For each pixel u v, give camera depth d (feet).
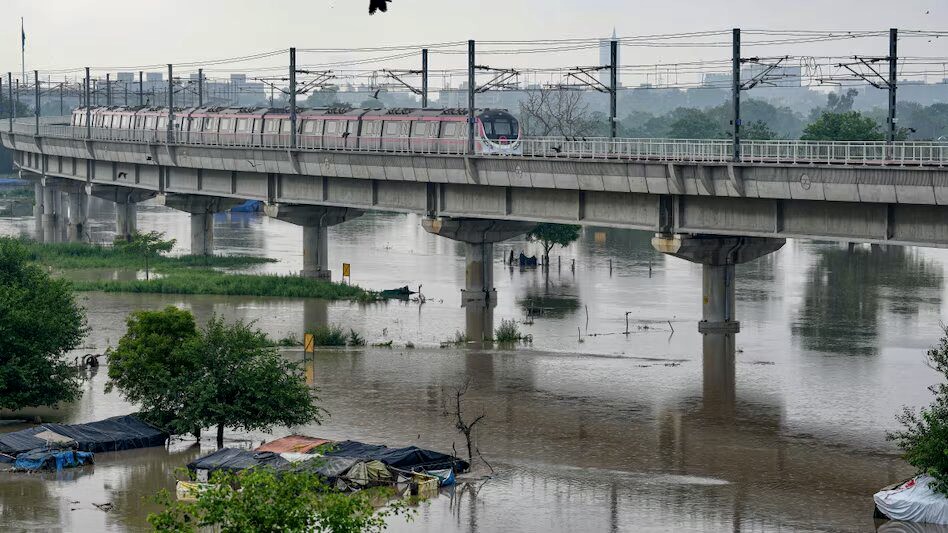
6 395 485.97
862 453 448.24
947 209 526.57
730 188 597.93
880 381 557.74
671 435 474.08
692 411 508.94
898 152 653.30
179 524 273.13
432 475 414.21
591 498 402.72
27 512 386.73
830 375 571.28
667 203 645.92
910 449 392.47
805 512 388.37
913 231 542.16
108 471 428.97
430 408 512.22
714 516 385.29
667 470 432.25
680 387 551.18
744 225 611.88
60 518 381.81
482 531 371.56
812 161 581.53
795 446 458.50
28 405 492.54
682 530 373.20
